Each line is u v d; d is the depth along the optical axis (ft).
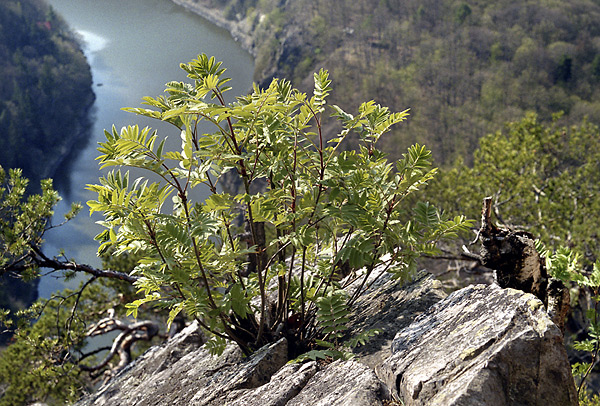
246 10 404.36
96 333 40.65
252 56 359.46
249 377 12.25
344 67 277.23
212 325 12.60
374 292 15.10
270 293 16.55
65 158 250.57
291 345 13.37
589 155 41.37
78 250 173.06
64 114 267.18
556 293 11.50
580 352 31.99
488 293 9.90
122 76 319.68
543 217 36.96
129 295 38.73
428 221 12.08
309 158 12.76
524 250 11.64
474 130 217.15
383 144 212.64
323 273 13.38
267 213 12.17
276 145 12.34
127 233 11.80
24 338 29.50
